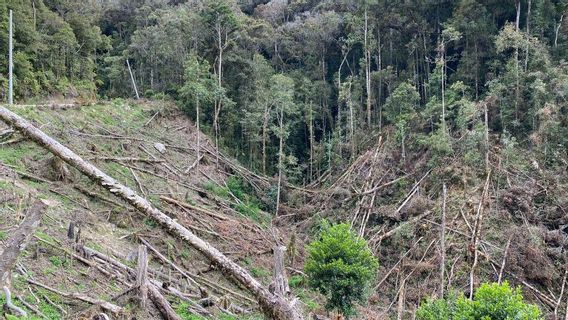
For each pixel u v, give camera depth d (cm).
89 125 2495
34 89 2673
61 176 1802
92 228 1625
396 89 3206
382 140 3125
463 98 2817
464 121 2712
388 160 2952
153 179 2431
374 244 2406
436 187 2581
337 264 1570
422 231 2369
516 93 2723
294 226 2764
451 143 2686
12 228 1221
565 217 2211
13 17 2698
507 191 2344
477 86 3064
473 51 3172
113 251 1534
